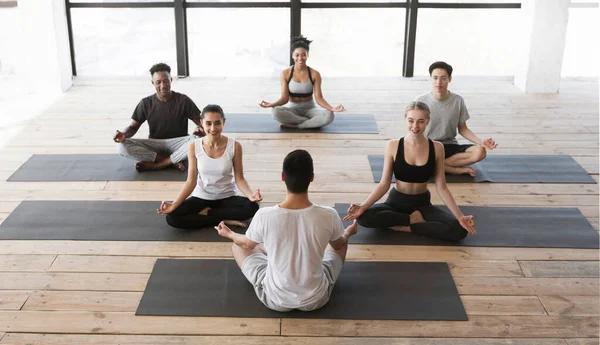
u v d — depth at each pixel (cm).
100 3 738
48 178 462
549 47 687
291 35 757
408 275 335
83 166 485
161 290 321
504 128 584
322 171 478
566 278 336
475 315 304
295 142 542
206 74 777
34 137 553
